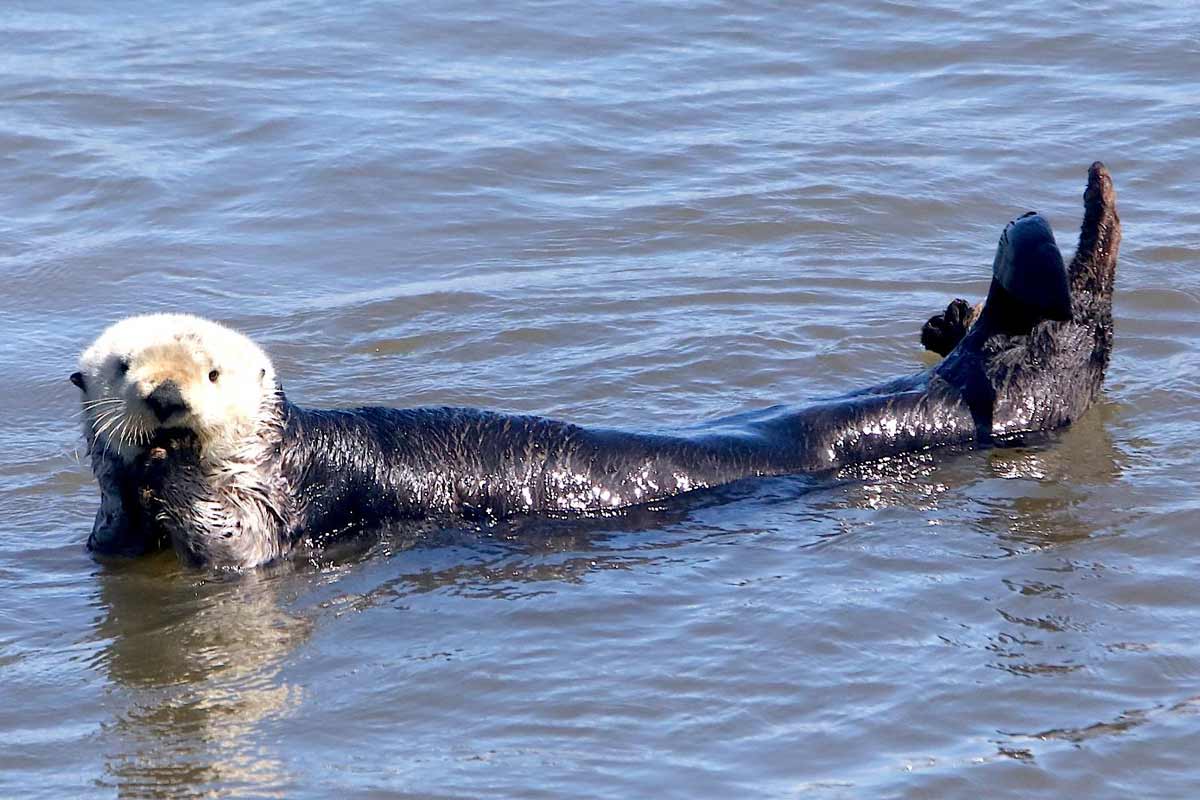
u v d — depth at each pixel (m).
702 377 28.97
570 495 24.66
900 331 30.73
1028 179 37.59
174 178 38.38
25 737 18.53
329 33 47.06
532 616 21.06
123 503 23.27
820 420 25.61
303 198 37.38
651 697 18.72
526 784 17.05
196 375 21.86
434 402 28.17
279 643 20.73
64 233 36.00
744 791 16.77
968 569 21.67
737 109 42.00
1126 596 20.69
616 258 34.56
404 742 18.05
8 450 26.95
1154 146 38.88
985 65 43.94
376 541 23.95
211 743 18.23
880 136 40.03
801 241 35.12
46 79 43.84
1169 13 46.66
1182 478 24.31
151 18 48.72
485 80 43.91
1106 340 26.56
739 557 22.64
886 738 17.66
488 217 36.50
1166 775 16.83
